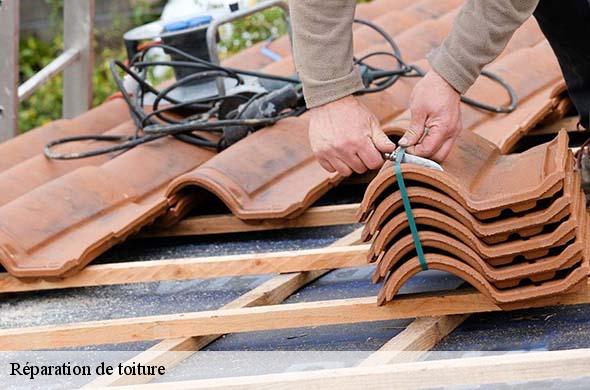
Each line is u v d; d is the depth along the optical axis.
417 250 2.08
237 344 2.27
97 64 8.41
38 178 3.04
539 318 2.23
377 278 2.18
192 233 2.82
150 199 2.86
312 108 2.07
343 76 2.04
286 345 2.23
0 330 2.24
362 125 2.06
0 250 2.50
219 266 2.48
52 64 4.22
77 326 2.23
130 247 2.85
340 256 2.44
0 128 3.88
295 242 2.77
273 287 2.40
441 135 2.04
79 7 4.31
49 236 2.60
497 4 1.91
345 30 2.03
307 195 2.67
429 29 3.95
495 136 2.95
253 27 6.87
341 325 2.29
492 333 2.19
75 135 3.42
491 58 1.99
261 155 2.85
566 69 2.58
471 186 2.17
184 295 2.55
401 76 3.39
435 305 2.16
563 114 3.27
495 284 2.09
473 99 3.15
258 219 2.70
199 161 3.07
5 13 3.77
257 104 3.01
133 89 3.46
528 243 2.03
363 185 3.10
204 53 3.40
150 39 3.39
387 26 4.21
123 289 2.62
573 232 2.00
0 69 3.83
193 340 2.23
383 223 2.12
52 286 2.54
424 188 2.04
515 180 2.16
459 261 2.07
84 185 2.78
